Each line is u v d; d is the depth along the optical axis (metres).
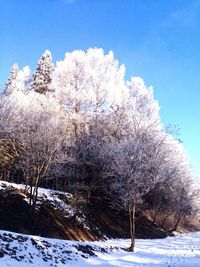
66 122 37.28
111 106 46.06
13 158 35.09
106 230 36.31
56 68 46.47
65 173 36.28
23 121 31.75
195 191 56.84
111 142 40.19
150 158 35.38
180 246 33.16
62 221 30.48
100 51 47.50
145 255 25.81
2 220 25.58
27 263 17.47
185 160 53.06
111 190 40.47
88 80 45.94
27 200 30.16
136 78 49.19
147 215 50.25
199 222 75.38
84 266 19.98
